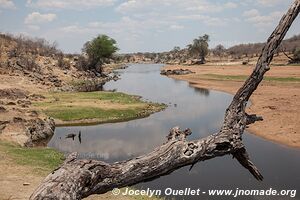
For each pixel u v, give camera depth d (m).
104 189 4.55
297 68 99.00
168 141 5.16
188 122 35.47
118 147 25.53
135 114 39.59
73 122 35.59
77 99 46.91
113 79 90.44
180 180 17.44
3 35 93.19
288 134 28.42
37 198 3.70
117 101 46.31
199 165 19.97
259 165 20.75
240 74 91.75
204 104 48.12
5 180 13.88
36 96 46.50
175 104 48.06
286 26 5.37
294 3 5.31
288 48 165.50
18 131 25.42
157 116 39.31
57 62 87.19
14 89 44.91
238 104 5.58
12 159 17.47
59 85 62.91
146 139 28.14
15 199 11.85
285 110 37.97
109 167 4.55
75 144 26.66
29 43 100.12
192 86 71.75
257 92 54.19
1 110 29.75
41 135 27.98
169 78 93.06
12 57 74.88
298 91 53.66
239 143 5.42
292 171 19.36
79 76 82.00
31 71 69.62
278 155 23.06
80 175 4.12
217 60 176.88
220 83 74.69
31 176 14.73
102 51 95.88
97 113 38.31
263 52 5.48
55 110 38.09
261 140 27.36
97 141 27.62
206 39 159.38
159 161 4.84
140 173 4.73
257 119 5.80
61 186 3.88
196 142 5.17
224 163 20.27
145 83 79.94
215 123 34.59
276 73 85.50
